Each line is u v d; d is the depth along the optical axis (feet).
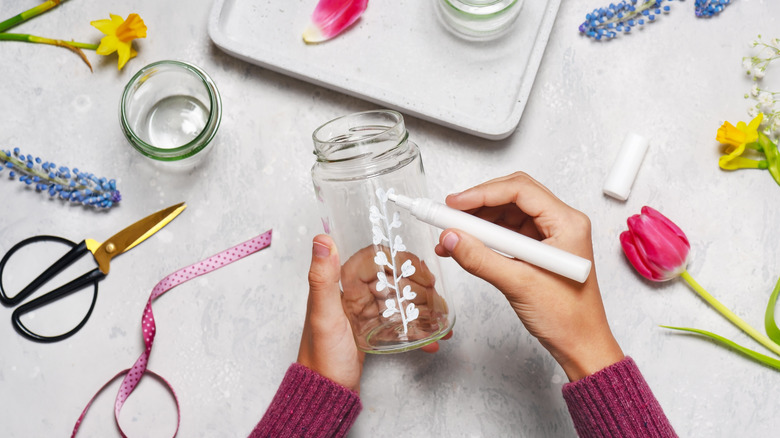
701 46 2.86
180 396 2.83
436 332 2.36
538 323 2.27
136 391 2.84
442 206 2.13
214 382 2.83
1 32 2.86
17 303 2.84
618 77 2.86
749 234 2.81
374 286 2.29
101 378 2.84
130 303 2.85
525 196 2.38
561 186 2.85
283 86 2.88
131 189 2.87
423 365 2.82
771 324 2.70
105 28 2.73
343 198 2.23
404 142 2.16
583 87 2.86
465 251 2.10
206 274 2.85
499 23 2.73
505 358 2.81
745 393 2.75
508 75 2.80
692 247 2.83
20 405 2.84
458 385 2.81
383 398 2.82
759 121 2.69
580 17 2.88
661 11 2.87
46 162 2.81
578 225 2.33
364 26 2.84
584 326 2.27
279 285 2.84
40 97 2.89
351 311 2.37
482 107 2.80
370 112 2.22
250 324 2.84
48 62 2.89
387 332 2.33
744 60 2.80
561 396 2.77
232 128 2.87
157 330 2.84
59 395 2.84
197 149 2.66
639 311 2.80
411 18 2.83
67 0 2.90
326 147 2.08
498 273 2.15
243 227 2.86
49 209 2.88
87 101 2.88
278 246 2.85
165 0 2.90
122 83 2.89
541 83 2.87
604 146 2.85
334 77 2.73
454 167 2.85
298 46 2.84
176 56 2.90
